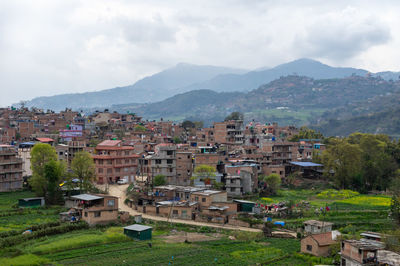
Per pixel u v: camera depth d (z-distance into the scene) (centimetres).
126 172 15188
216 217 11012
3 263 7144
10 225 9475
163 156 14462
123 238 9106
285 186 15712
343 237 8488
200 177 13800
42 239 8750
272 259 8012
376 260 6831
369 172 16062
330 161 15800
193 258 7931
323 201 13450
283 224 10369
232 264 7656
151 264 7506
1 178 13288
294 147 17962
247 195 13638
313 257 8031
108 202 10525
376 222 10619
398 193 13700
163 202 11850
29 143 15950
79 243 8488
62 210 11050
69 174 12638
